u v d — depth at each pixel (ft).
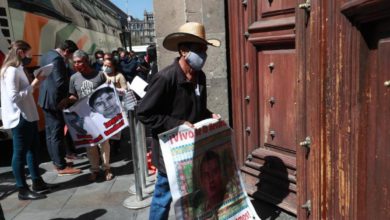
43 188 14.61
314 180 7.09
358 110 5.56
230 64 12.42
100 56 29.63
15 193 14.71
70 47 16.66
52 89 15.93
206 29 12.21
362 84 5.48
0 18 18.70
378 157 5.20
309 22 7.43
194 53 8.11
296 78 8.16
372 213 5.46
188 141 8.20
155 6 12.62
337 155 6.23
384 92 4.93
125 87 19.15
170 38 8.26
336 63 6.00
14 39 19.76
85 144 15.07
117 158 19.29
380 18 4.81
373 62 5.24
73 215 12.28
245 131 12.25
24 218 12.29
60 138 16.60
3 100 13.10
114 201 13.24
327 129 6.46
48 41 24.43
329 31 6.14
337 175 6.29
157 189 9.02
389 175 4.95
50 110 16.20
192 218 8.24
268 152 11.53
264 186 11.84
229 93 12.75
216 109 12.71
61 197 13.96
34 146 14.29
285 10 10.12
